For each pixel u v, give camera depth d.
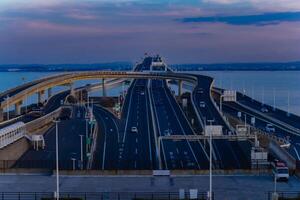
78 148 163.62
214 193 83.62
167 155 156.50
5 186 88.62
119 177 95.00
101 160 148.88
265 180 92.25
